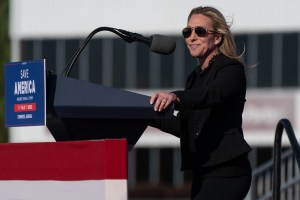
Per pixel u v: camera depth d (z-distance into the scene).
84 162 8.73
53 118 9.06
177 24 55.88
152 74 56.34
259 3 54.94
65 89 8.73
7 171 9.27
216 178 9.82
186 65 55.97
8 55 61.12
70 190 8.82
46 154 9.00
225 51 10.12
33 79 8.71
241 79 9.76
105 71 56.75
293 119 55.12
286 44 54.94
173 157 57.69
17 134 58.19
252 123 55.69
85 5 56.69
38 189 9.05
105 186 8.59
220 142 9.84
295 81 55.03
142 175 58.19
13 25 57.28
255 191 26.38
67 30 56.88
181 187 57.59
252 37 55.06
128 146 9.23
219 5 54.94
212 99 9.33
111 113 8.82
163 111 8.98
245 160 9.94
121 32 10.30
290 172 28.53
